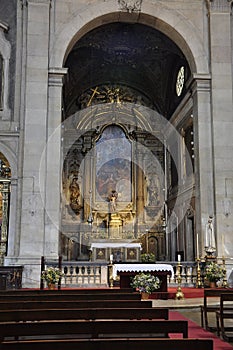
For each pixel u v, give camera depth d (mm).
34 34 17141
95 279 15398
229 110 17422
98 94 27547
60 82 17188
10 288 14344
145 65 26219
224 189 16844
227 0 18172
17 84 17141
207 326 8438
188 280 16031
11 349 3570
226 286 15305
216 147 17125
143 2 18125
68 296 7363
